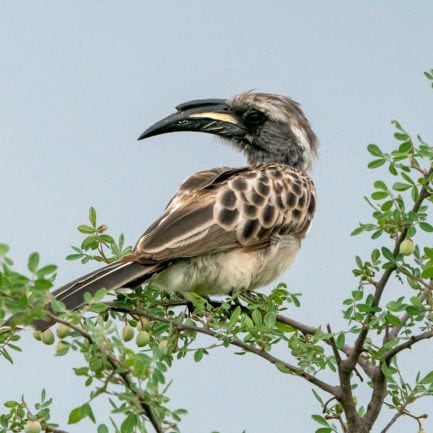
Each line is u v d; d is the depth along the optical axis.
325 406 10.18
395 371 9.95
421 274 9.86
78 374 7.84
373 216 9.88
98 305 8.27
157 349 8.00
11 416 9.09
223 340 9.93
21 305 7.27
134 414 7.71
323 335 9.80
